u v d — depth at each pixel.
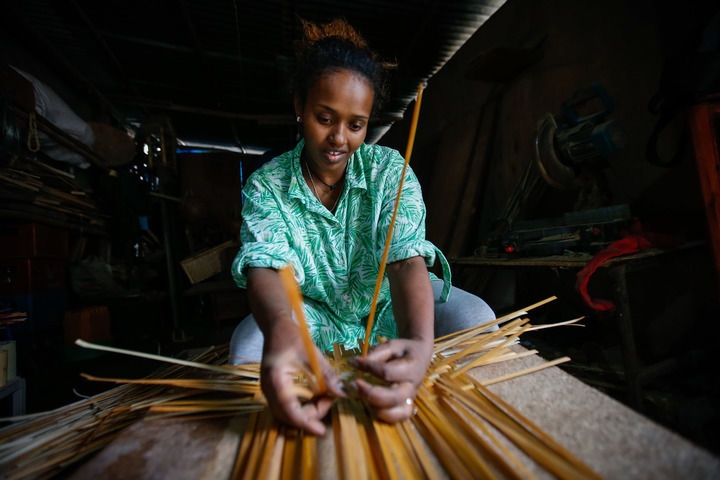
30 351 3.17
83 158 4.48
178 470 0.55
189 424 0.69
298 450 0.58
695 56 1.61
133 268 5.18
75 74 5.48
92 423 0.77
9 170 3.26
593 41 2.78
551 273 3.01
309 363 0.63
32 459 0.66
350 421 0.64
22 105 3.35
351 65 0.90
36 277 3.41
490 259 2.49
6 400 1.74
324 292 1.25
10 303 3.26
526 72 3.50
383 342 0.70
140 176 5.90
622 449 0.54
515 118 3.63
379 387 0.61
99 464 0.57
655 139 1.83
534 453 0.53
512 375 0.82
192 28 5.05
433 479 0.50
